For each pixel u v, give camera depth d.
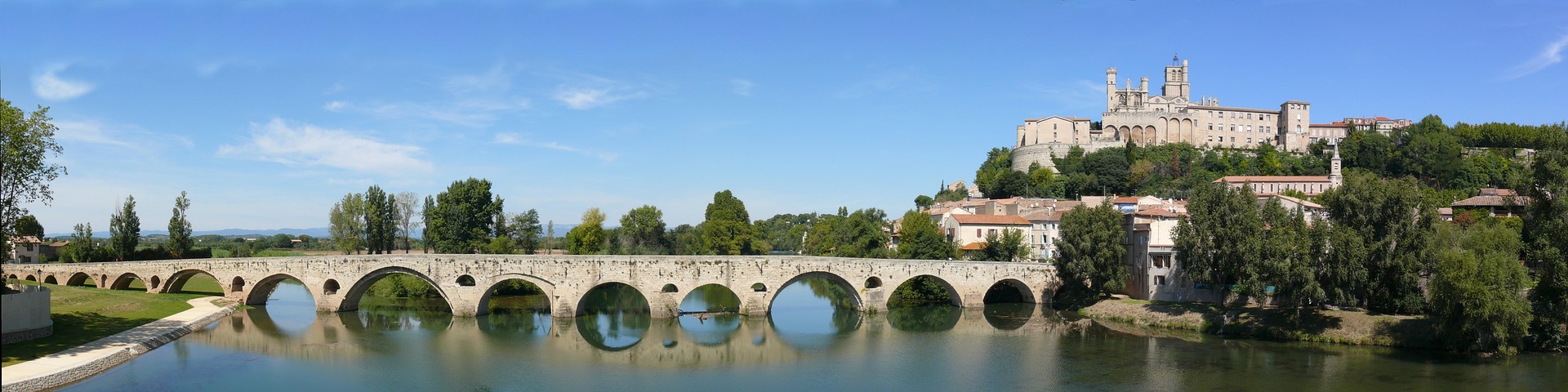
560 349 98.69
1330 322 99.25
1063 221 133.25
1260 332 102.56
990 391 78.38
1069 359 91.12
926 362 91.19
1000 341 103.00
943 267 132.12
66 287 129.12
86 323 101.88
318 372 85.69
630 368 88.56
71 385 76.69
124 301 117.94
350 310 127.38
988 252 147.62
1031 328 113.19
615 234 192.50
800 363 91.06
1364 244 94.38
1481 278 82.31
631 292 158.38
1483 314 81.38
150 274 137.00
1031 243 174.88
